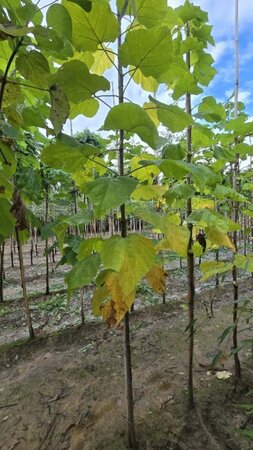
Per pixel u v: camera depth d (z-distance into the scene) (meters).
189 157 1.39
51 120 0.70
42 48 0.66
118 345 2.28
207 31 1.36
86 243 0.99
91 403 1.64
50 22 0.71
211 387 1.72
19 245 2.34
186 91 1.34
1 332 2.61
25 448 1.36
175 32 1.39
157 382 1.80
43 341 2.35
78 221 0.91
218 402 1.59
